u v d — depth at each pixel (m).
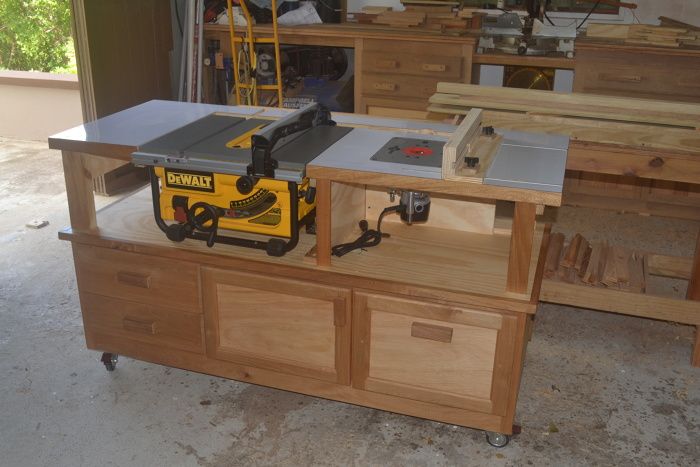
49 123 5.45
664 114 2.71
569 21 4.59
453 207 2.49
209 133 2.38
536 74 4.34
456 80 4.18
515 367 2.11
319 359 2.33
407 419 2.44
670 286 3.36
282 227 2.25
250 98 4.59
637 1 4.43
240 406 2.50
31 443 2.31
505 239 2.46
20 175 4.78
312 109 2.39
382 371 2.27
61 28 7.77
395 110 4.37
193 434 2.36
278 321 2.32
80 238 2.46
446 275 2.19
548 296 2.86
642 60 3.81
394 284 2.12
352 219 2.47
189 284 2.38
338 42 4.34
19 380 2.64
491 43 4.18
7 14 7.63
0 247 3.71
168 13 4.74
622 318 3.11
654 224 4.13
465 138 2.08
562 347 2.88
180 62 4.93
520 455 2.26
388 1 4.86
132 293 2.48
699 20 4.37
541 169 2.01
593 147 2.54
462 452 2.28
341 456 2.26
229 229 2.39
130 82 4.45
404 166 2.04
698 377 2.69
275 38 4.34
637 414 2.46
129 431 2.37
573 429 2.38
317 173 2.05
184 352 2.51
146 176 4.70
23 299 3.21
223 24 4.52
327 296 2.21
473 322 2.09
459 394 2.21
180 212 2.33
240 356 2.42
